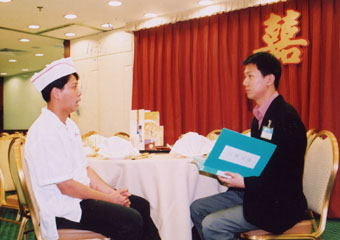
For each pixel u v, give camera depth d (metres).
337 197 4.02
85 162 2.00
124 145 2.29
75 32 6.56
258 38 4.68
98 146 2.79
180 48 5.47
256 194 1.71
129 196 2.05
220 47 5.07
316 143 2.11
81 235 1.71
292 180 1.71
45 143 1.67
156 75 5.74
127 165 2.11
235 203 2.03
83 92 6.96
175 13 5.36
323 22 4.19
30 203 1.81
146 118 2.86
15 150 1.87
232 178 1.71
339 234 3.41
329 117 4.08
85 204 1.72
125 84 6.29
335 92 4.10
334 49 4.11
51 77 1.76
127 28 5.93
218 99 5.06
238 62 4.88
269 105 1.84
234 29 4.88
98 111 6.73
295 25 4.35
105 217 1.68
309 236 1.78
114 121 6.47
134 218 1.71
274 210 1.69
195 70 5.25
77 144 1.91
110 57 6.49
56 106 1.79
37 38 7.02
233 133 1.58
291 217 1.70
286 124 1.71
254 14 4.72
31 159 1.69
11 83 14.02
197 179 2.19
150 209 2.08
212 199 2.07
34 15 5.42
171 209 2.04
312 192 2.00
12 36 6.83
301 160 1.73
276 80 1.89
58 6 5.01
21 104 13.59
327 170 1.88
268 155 1.64
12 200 2.58
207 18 5.13
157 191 2.06
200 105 5.29
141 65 5.93
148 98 5.83
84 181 1.88
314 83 4.17
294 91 4.36
